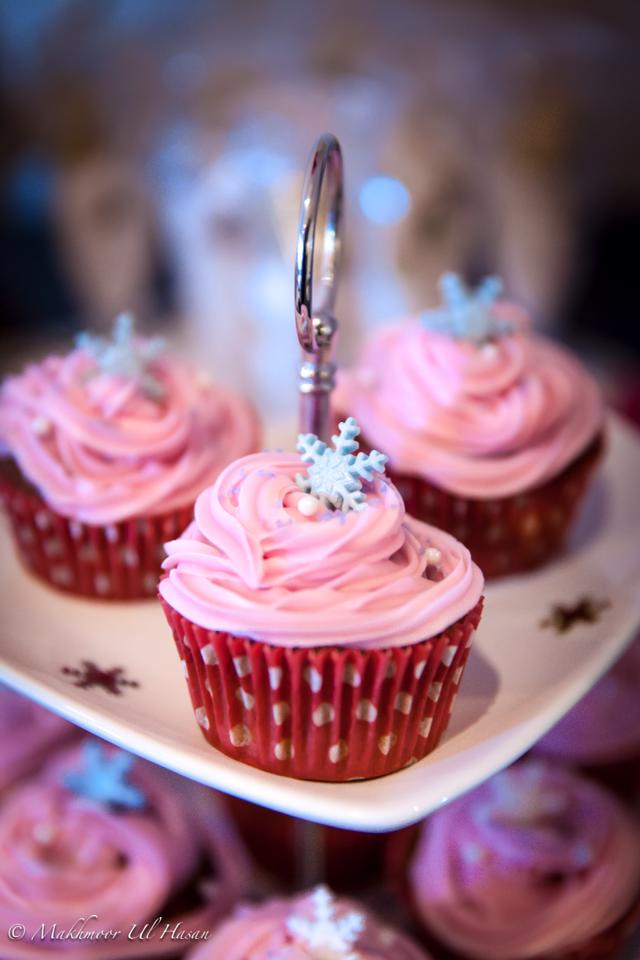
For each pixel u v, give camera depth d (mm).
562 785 361
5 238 769
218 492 287
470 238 674
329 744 280
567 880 340
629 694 369
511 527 379
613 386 628
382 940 314
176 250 692
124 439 364
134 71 747
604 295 784
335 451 288
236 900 334
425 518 386
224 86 712
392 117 641
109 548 362
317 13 734
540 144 705
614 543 402
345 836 333
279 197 603
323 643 264
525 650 332
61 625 356
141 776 353
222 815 347
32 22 732
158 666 332
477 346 397
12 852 338
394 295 614
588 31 747
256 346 632
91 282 723
